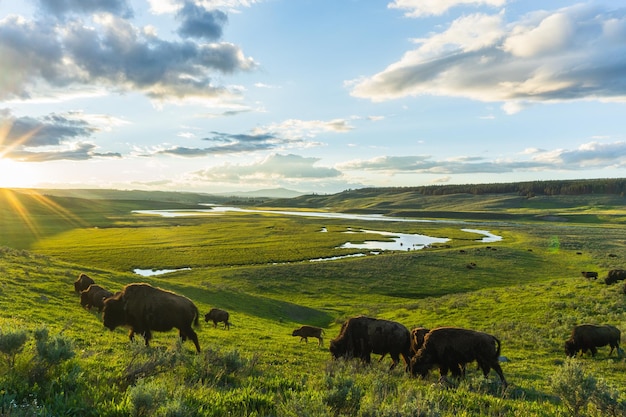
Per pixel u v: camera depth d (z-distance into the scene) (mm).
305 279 48938
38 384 5523
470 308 29672
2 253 32562
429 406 5121
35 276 25438
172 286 34062
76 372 5801
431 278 49562
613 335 17141
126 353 9883
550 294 31047
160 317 11781
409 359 13586
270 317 31453
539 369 15305
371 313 32812
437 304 32656
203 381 7172
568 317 23547
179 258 63969
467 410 7199
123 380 6324
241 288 44438
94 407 4918
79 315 18125
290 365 13336
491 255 64062
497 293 34312
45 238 86062
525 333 21438
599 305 25438
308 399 5777
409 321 28094
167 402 4504
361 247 82000
